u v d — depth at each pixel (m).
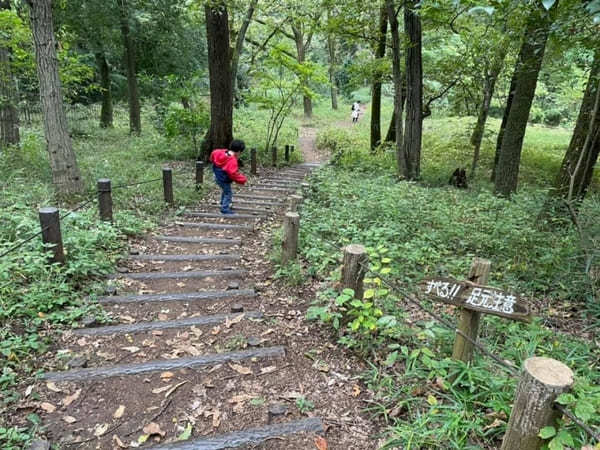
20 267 3.62
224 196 6.61
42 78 5.98
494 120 18.48
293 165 12.55
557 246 4.34
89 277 3.98
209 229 5.95
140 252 4.88
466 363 2.45
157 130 13.91
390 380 2.53
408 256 4.27
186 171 9.34
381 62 10.97
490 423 2.14
